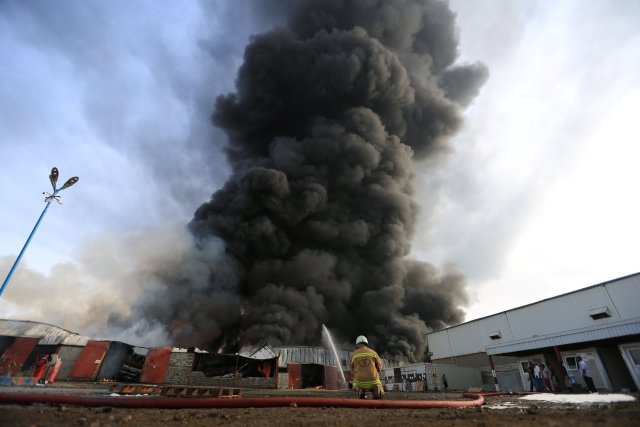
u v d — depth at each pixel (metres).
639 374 13.88
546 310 21.25
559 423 3.47
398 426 3.62
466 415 4.57
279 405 5.47
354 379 6.63
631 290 17.02
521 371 19.97
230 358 20.64
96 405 4.68
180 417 4.10
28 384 9.32
